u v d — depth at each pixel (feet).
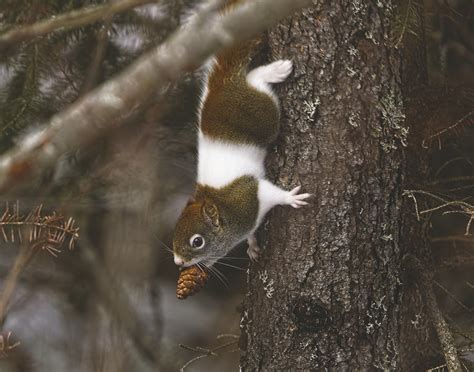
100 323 31.78
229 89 25.27
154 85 12.62
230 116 25.14
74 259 32.30
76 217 30.96
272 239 24.08
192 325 34.91
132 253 31.27
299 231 23.54
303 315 23.38
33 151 12.93
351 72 23.39
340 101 23.35
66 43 27.14
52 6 26.27
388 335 23.84
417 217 24.73
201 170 25.62
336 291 23.35
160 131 29.89
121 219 31.17
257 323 24.31
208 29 12.41
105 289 31.40
